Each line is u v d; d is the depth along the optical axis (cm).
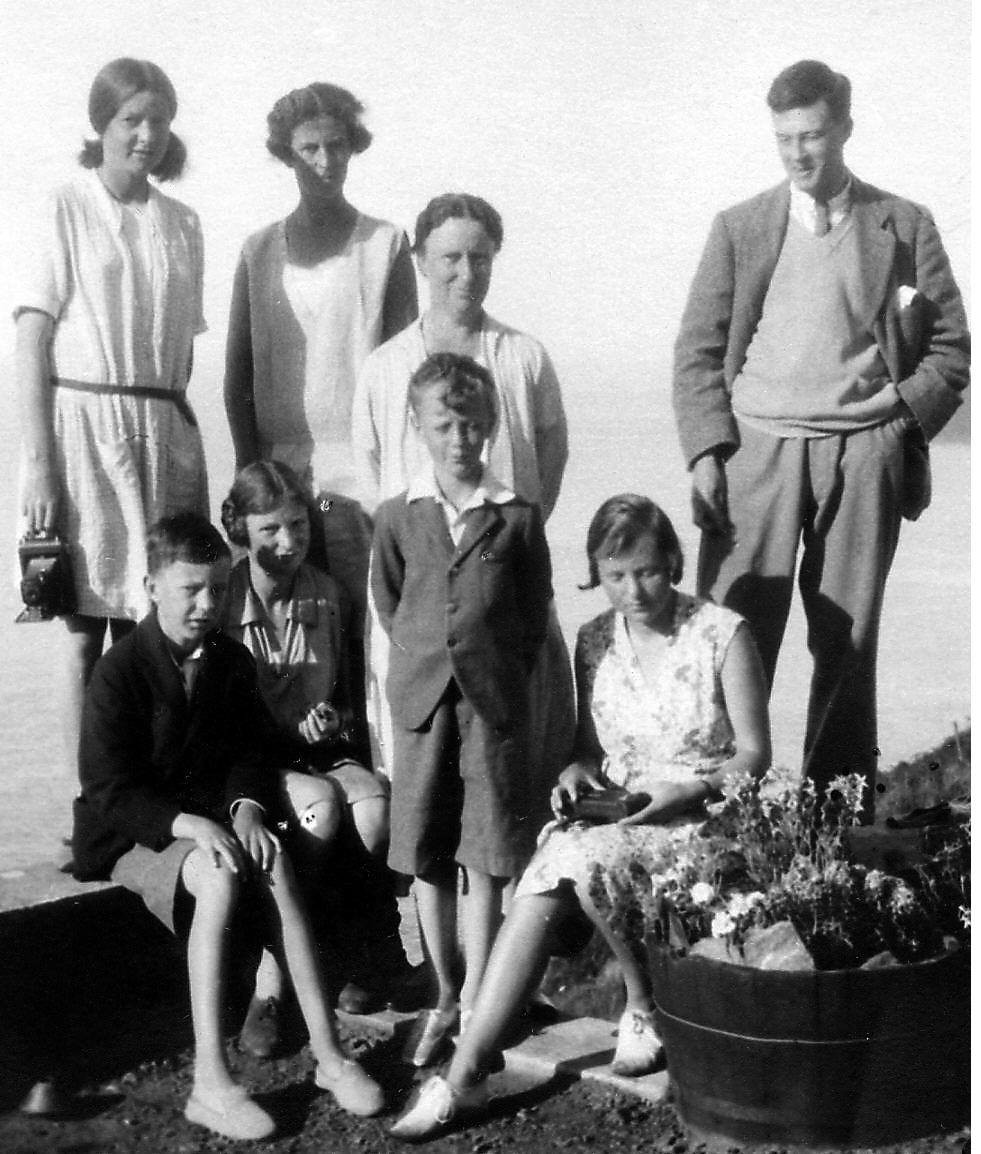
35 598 394
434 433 364
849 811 355
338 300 426
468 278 401
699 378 427
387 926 390
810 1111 317
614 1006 404
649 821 344
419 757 364
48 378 404
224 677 374
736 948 319
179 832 355
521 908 341
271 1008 376
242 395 441
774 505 420
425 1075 361
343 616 405
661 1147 327
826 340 414
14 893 373
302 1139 337
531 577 369
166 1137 339
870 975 312
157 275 411
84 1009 378
